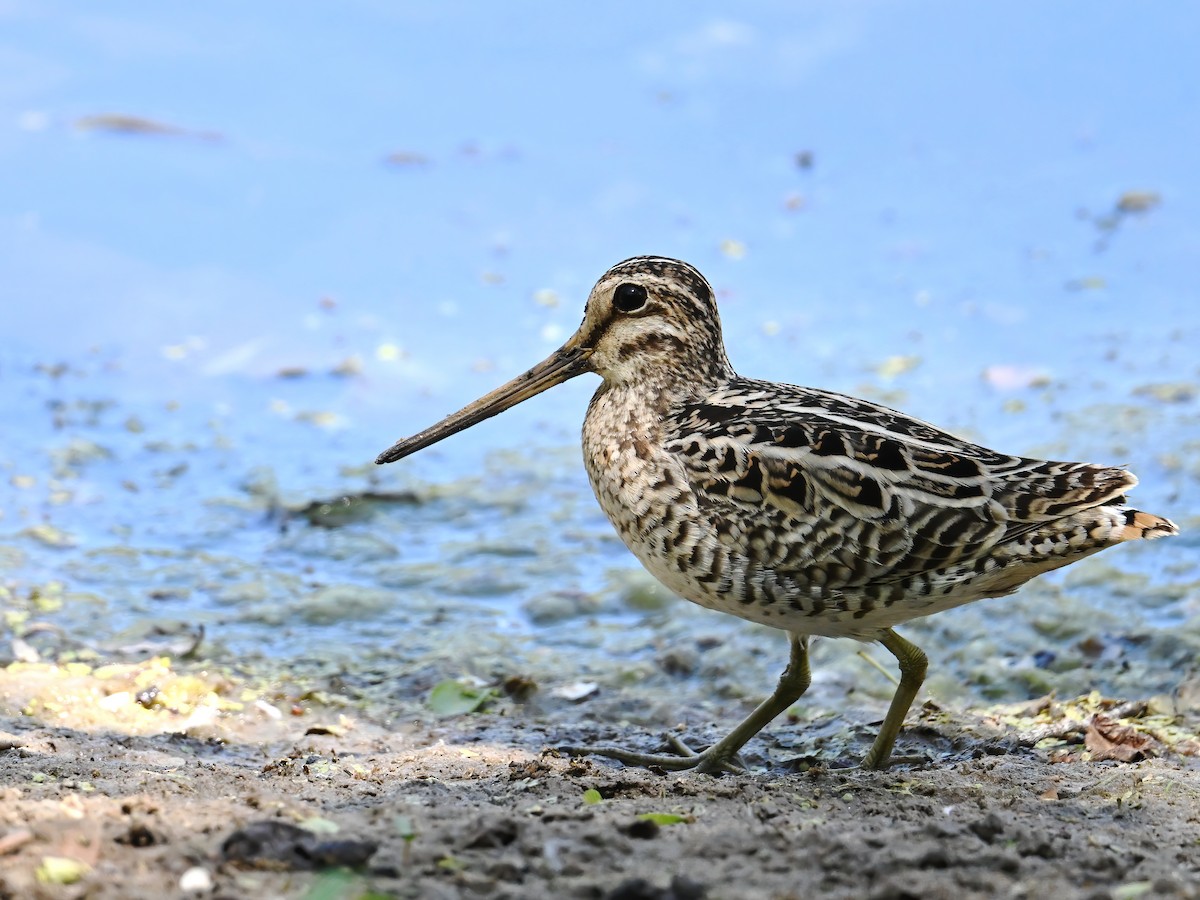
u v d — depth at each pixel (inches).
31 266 720.3
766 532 352.2
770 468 351.3
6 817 275.7
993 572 346.6
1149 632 469.7
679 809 303.9
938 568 346.3
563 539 561.3
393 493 583.5
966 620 487.8
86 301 705.6
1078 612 487.2
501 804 311.7
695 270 401.1
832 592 353.1
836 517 346.9
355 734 421.1
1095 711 415.5
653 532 370.6
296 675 462.0
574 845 275.0
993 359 665.0
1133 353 667.4
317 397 652.7
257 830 266.2
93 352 676.1
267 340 684.7
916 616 361.7
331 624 501.4
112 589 517.0
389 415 639.8
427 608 514.0
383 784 340.2
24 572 524.1
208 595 516.7
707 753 384.8
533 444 634.2
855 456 348.2
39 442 614.5
